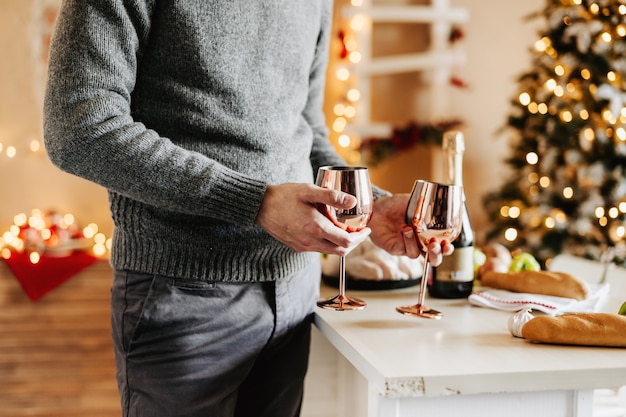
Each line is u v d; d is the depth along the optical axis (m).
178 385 1.00
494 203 3.40
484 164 3.87
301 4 1.10
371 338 1.00
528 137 3.21
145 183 0.89
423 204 1.05
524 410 0.89
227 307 1.02
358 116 3.71
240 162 1.01
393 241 1.15
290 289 1.10
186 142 0.99
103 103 0.89
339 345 1.02
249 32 1.02
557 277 1.25
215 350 1.02
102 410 2.93
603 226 2.94
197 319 1.00
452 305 1.25
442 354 0.93
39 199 3.50
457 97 3.83
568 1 3.04
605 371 0.88
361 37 3.67
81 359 2.92
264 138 1.04
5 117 3.45
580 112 2.97
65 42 0.90
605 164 2.92
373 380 0.87
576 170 3.05
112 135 0.88
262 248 1.03
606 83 2.91
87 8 0.90
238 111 1.01
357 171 0.95
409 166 3.81
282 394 1.17
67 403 2.91
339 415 1.41
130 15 0.93
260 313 1.06
